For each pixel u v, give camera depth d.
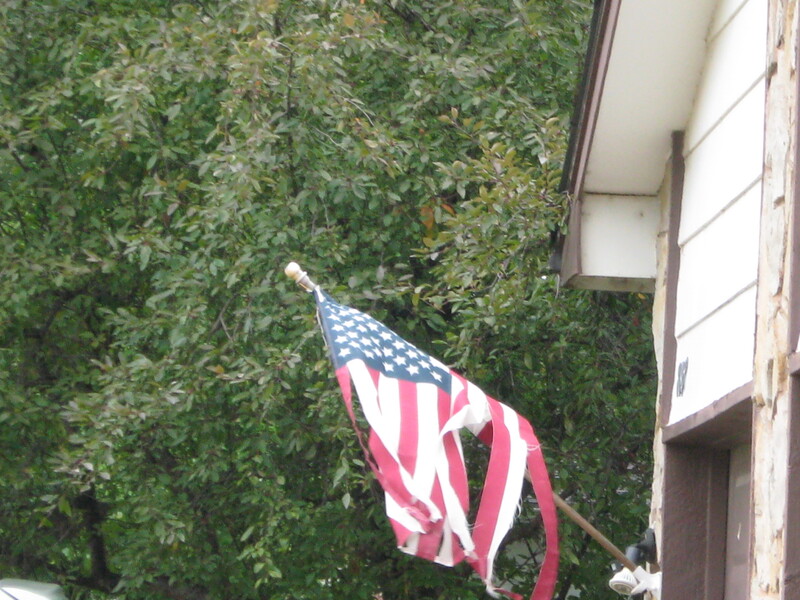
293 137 10.49
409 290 10.56
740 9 6.28
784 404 4.85
